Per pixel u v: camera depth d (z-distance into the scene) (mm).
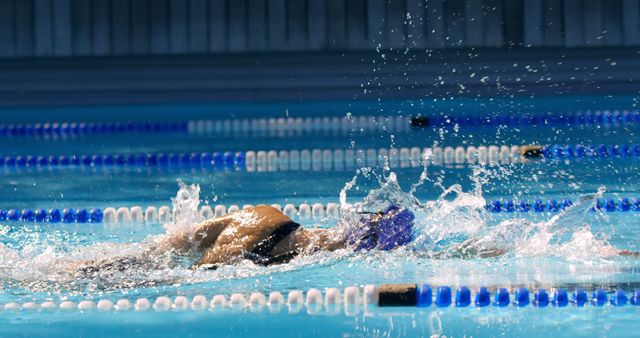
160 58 34531
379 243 14422
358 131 27859
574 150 23969
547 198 19234
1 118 30219
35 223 18609
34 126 28812
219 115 29859
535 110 28625
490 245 14930
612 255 14789
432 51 33938
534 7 33750
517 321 12141
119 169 24000
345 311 12664
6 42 34406
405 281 13625
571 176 21297
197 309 12867
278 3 34312
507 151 24312
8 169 24297
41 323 12367
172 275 14016
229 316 12523
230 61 34094
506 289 13141
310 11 34281
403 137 26547
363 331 11734
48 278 14281
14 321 12477
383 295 12922
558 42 33875
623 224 17234
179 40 34531
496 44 33906
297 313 12602
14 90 32844
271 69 33375
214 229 14422
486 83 31391
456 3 33875
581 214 15438
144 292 13594
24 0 34375
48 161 24766
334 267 14094
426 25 34031
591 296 12898
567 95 30328
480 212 17109
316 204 18969
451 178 21547
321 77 32625
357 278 13812
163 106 31422
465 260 14617
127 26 34500
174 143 26812
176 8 34438
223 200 20016
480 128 27375
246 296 13234
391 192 15586
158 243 14727
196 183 21969
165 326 12141
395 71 32625
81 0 34438
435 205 15875
